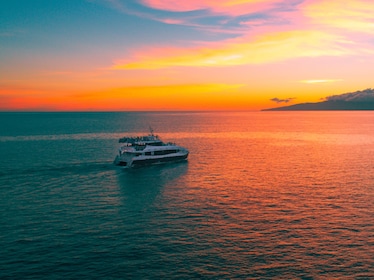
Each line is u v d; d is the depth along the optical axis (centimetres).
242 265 3506
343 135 17838
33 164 8569
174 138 16462
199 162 9350
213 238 4106
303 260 3597
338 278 3288
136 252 3753
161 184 6738
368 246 3881
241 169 8275
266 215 4856
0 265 3444
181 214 4919
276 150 11844
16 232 4225
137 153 8819
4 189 6175
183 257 3656
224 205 5325
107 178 7238
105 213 4953
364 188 6281
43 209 5097
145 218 4753
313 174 7594
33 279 3222
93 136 16750
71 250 3778
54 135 17162
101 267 3447
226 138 16450
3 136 16475
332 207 5178
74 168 8150
